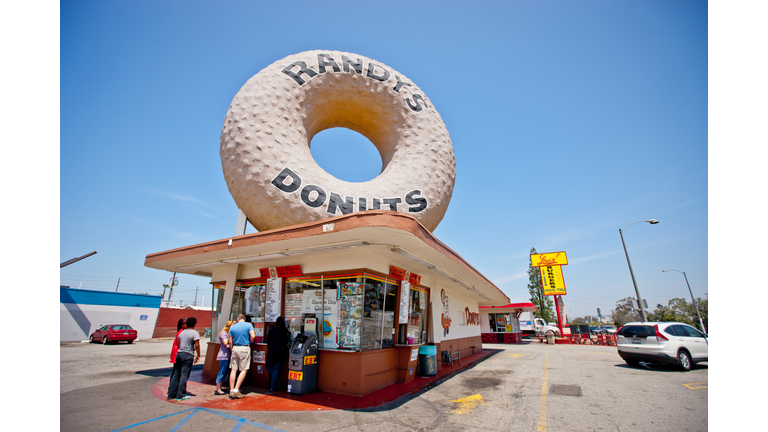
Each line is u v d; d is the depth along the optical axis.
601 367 10.87
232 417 5.03
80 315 24.53
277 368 6.73
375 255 7.04
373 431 4.53
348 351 6.54
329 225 5.38
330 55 8.94
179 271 9.63
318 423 4.80
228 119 7.93
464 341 14.23
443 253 6.73
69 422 4.76
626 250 20.39
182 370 6.09
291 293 7.56
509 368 10.77
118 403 5.80
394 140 9.07
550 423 5.00
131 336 22.80
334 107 9.08
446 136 9.32
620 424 4.97
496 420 5.13
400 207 7.77
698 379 8.41
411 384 7.46
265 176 7.19
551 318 52.25
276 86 7.98
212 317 8.73
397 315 7.89
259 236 6.27
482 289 12.74
